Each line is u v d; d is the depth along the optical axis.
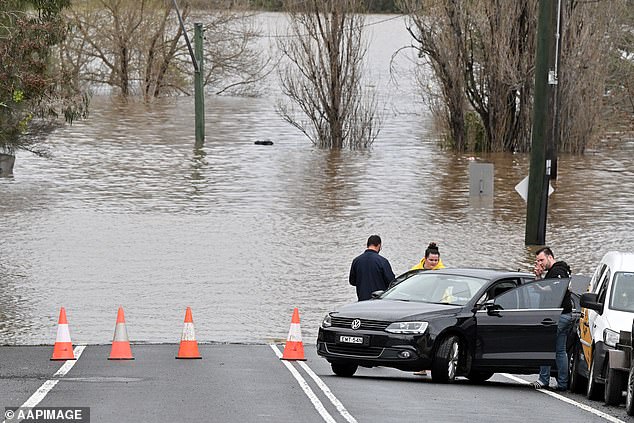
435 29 142.25
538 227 73.25
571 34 136.00
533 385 40.00
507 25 138.50
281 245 74.50
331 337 39.28
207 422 27.39
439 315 38.75
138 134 155.25
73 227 80.88
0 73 65.81
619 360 33.19
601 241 77.69
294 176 113.88
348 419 28.50
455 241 76.56
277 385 35.12
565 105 138.12
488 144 142.88
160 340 48.44
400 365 38.19
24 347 45.69
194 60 145.00
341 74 145.12
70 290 59.75
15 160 124.31
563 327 39.00
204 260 68.88
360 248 73.69
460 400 33.84
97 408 29.30
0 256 69.44
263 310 55.62
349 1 145.62
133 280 62.56
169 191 101.38
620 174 118.81
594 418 31.05
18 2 68.44
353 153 138.62
